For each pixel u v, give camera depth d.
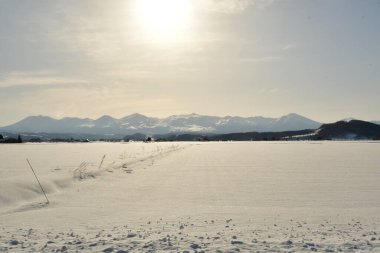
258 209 17.44
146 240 11.72
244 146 108.44
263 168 37.94
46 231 13.19
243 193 22.31
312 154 61.88
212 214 16.25
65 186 25.36
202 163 45.31
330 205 18.45
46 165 41.06
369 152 67.06
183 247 10.90
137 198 20.81
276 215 15.94
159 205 18.66
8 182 22.09
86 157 56.31
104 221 14.89
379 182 26.83
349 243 11.19
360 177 29.86
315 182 26.98
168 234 12.57
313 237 12.07
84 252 10.49
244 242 11.42
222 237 12.10
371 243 11.18
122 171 35.44
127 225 14.12
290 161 47.00
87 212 16.84
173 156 60.28
